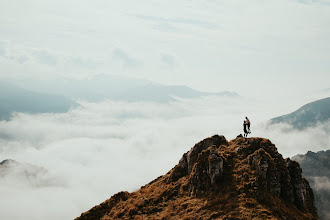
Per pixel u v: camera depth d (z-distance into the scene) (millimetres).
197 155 55000
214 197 44000
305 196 49781
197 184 48469
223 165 48031
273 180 43438
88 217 53688
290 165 48125
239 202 41062
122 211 51875
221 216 39656
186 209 44406
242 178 44656
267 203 40469
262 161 45062
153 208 49406
